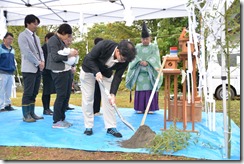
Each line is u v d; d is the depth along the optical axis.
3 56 5.05
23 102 4.25
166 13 6.31
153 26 12.11
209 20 3.18
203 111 5.18
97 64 3.23
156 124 4.15
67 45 3.88
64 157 2.71
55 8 6.19
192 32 3.48
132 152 2.81
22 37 3.96
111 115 3.48
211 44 3.47
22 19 6.71
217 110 5.77
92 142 3.18
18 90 11.43
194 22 3.44
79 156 2.74
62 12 6.56
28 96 4.22
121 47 2.85
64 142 3.19
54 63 3.65
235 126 4.01
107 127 3.49
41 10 6.45
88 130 3.53
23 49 3.94
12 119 4.52
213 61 3.62
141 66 4.90
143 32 4.76
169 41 9.51
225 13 2.55
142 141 3.03
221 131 3.69
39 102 7.17
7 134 3.55
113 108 3.47
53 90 4.85
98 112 4.90
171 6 6.02
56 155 2.78
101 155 2.77
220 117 4.74
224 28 2.67
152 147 2.81
